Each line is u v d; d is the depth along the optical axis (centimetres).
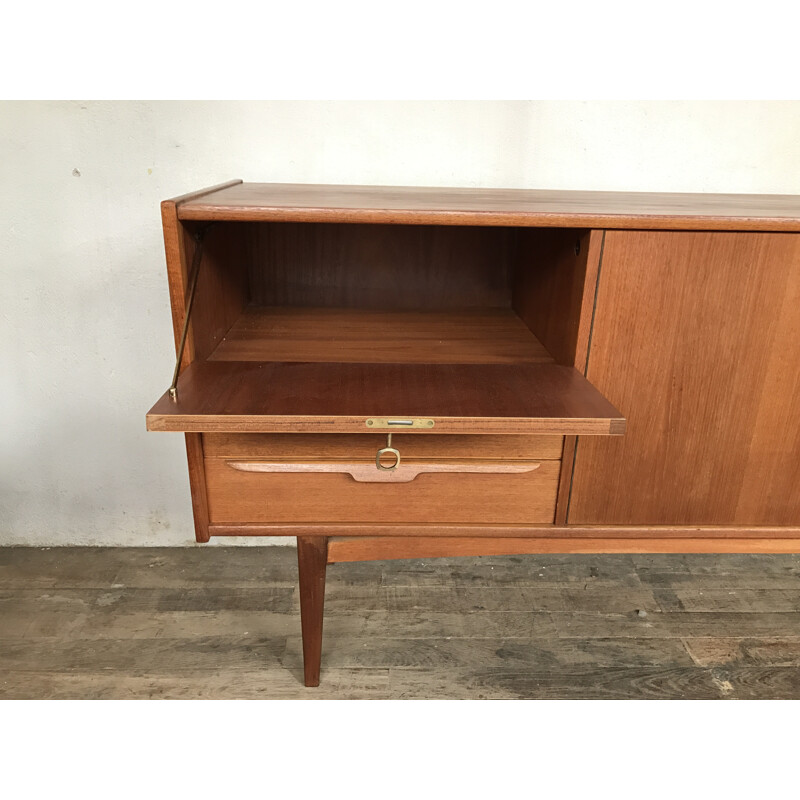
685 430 95
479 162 140
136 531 168
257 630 140
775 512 100
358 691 123
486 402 79
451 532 96
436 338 112
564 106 136
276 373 88
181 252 83
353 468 91
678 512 99
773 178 141
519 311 126
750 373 92
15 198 138
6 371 152
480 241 129
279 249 128
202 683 125
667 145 139
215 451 91
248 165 138
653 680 126
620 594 152
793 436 96
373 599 149
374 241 128
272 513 95
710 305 88
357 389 83
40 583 154
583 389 84
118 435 159
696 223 84
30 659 131
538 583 155
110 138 135
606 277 86
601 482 96
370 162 139
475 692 123
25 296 145
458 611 146
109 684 125
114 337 150
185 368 89
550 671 129
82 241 142
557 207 92
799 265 86
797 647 136
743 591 153
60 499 164
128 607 146
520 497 96
